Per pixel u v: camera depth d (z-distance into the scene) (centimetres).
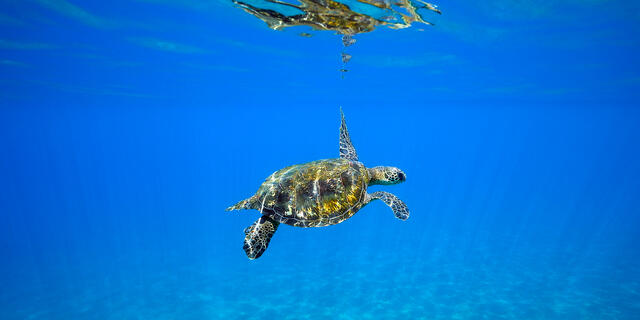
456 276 1515
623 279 1463
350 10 1140
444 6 1122
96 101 3522
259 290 1447
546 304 1265
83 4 1138
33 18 1252
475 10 1166
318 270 1633
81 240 2352
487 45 1619
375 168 698
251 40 1560
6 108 3875
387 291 1388
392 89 3012
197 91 3091
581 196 3719
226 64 2042
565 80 2500
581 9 1174
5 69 2011
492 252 1823
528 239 2053
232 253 1933
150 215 3200
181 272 1678
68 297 1462
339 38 1505
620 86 2744
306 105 4434
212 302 1360
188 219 2931
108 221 2984
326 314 1233
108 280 1619
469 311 1225
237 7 1151
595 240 2025
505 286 1411
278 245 2083
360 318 1199
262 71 2252
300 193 564
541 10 1181
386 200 623
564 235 2134
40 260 1953
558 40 1539
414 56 1833
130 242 2248
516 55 1802
